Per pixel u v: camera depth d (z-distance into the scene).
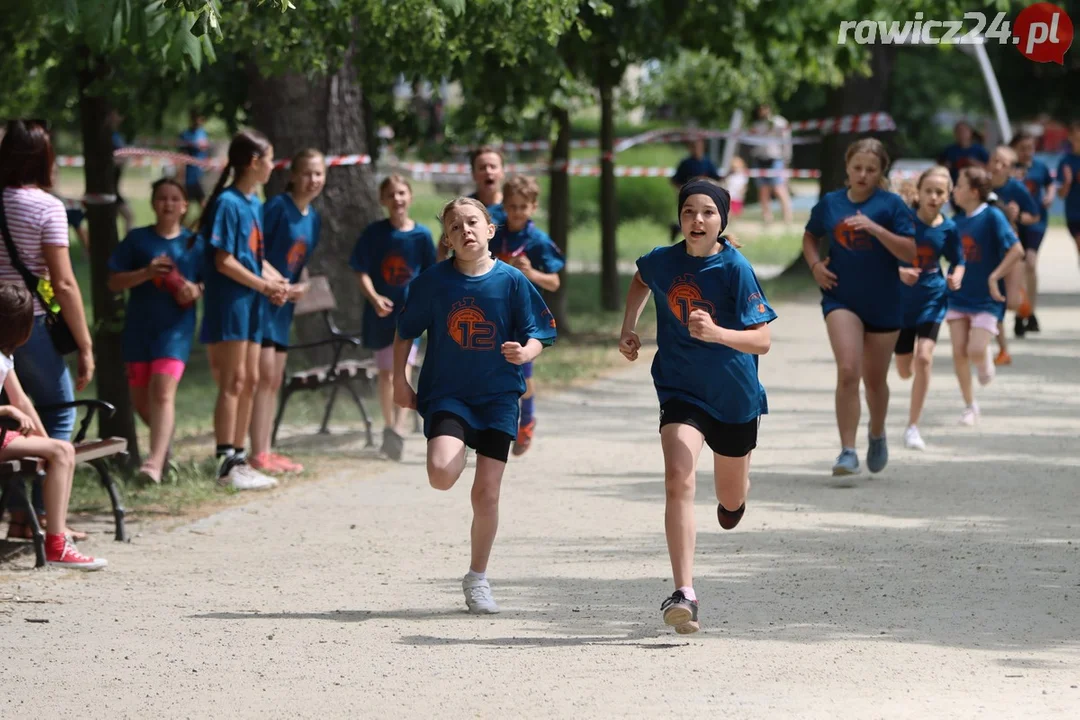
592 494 28.23
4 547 24.19
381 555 23.55
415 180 123.31
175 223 29.33
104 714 15.57
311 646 18.12
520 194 30.48
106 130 31.19
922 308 32.19
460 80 41.12
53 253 23.84
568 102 51.31
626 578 21.56
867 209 28.11
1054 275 78.56
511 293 19.61
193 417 39.62
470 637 18.45
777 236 99.19
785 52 54.66
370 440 34.38
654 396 41.59
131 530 25.78
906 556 22.70
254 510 27.33
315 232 31.30
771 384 42.94
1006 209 48.75
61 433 24.55
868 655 17.27
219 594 21.05
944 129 143.75
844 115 74.00
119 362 30.92
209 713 15.52
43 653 17.98
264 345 30.31
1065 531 24.42
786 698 15.51
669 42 49.75
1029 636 18.09
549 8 28.25
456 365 19.61
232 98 46.38
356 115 41.41
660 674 16.58
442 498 28.41
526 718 15.05
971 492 27.81
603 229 61.69
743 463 19.23
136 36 21.58
